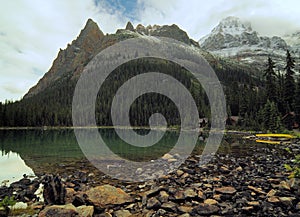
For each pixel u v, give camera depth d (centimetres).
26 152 2922
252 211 972
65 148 3362
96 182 1499
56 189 1084
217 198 1114
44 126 10775
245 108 8300
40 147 3506
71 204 998
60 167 1986
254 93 9169
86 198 1055
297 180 1207
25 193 1259
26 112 10419
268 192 1177
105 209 1038
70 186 1380
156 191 1166
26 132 7994
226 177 1543
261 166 1881
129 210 1034
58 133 7706
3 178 1664
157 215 961
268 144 3797
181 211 988
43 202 1123
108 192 1105
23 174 1762
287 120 6103
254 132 6378
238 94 10125
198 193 1154
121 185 1430
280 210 976
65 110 12756
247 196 1132
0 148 3381
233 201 1092
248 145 3653
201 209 975
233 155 2545
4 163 2181
